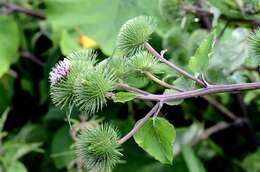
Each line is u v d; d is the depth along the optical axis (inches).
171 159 20.7
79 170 31.6
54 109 36.6
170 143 20.6
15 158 33.4
